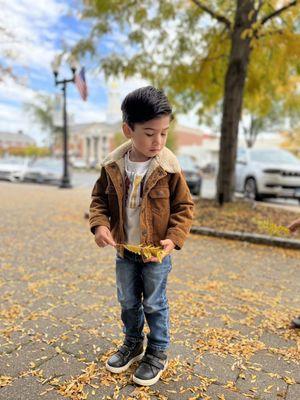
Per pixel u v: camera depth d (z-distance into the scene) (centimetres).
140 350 214
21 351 219
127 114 166
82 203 923
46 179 1664
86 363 209
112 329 250
